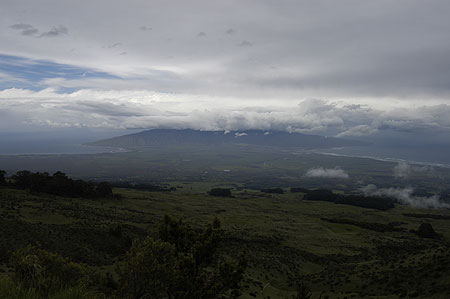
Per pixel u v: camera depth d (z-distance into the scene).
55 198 85.50
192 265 21.94
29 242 38.53
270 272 47.31
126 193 133.25
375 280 34.28
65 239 44.66
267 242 67.06
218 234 24.22
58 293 10.28
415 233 97.00
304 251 63.00
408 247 68.75
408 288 29.36
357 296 30.94
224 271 23.30
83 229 52.41
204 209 118.56
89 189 100.62
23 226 44.06
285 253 60.09
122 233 55.75
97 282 25.09
